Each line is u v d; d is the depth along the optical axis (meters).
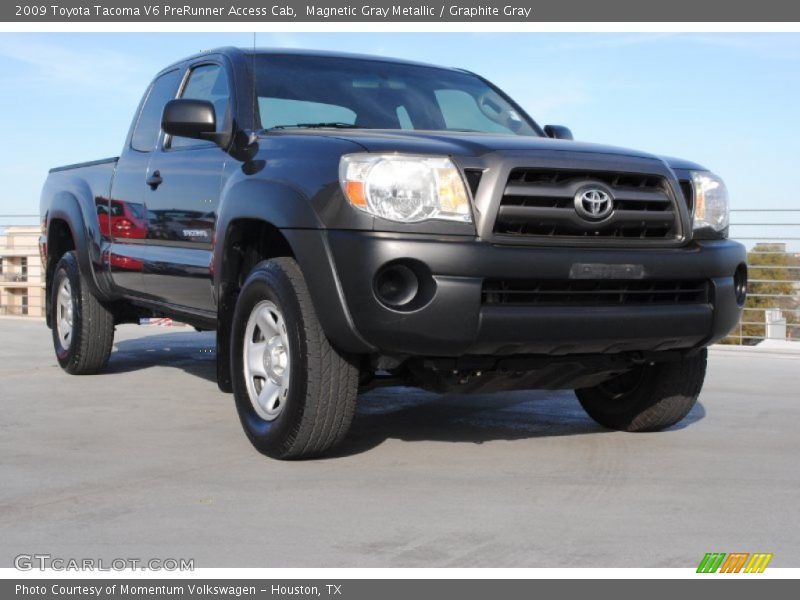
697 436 4.84
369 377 4.30
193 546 3.06
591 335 3.87
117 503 3.54
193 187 4.96
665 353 4.34
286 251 4.40
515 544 3.07
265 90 4.88
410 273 3.68
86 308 6.52
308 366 3.93
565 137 5.43
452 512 3.42
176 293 5.23
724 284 4.22
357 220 3.71
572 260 3.80
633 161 4.07
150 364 7.44
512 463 4.18
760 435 4.89
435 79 5.45
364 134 4.18
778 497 3.65
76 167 6.71
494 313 3.70
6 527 3.25
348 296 3.71
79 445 4.53
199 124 4.60
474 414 5.39
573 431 4.93
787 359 8.62
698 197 4.29
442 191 3.71
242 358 4.34
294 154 4.11
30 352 8.33
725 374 7.48
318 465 4.10
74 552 3.01
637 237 4.05
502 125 5.30
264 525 3.27
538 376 4.16
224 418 5.22
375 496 3.62
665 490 3.75
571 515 3.39
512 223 3.78
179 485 3.78
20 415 5.30
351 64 5.29
